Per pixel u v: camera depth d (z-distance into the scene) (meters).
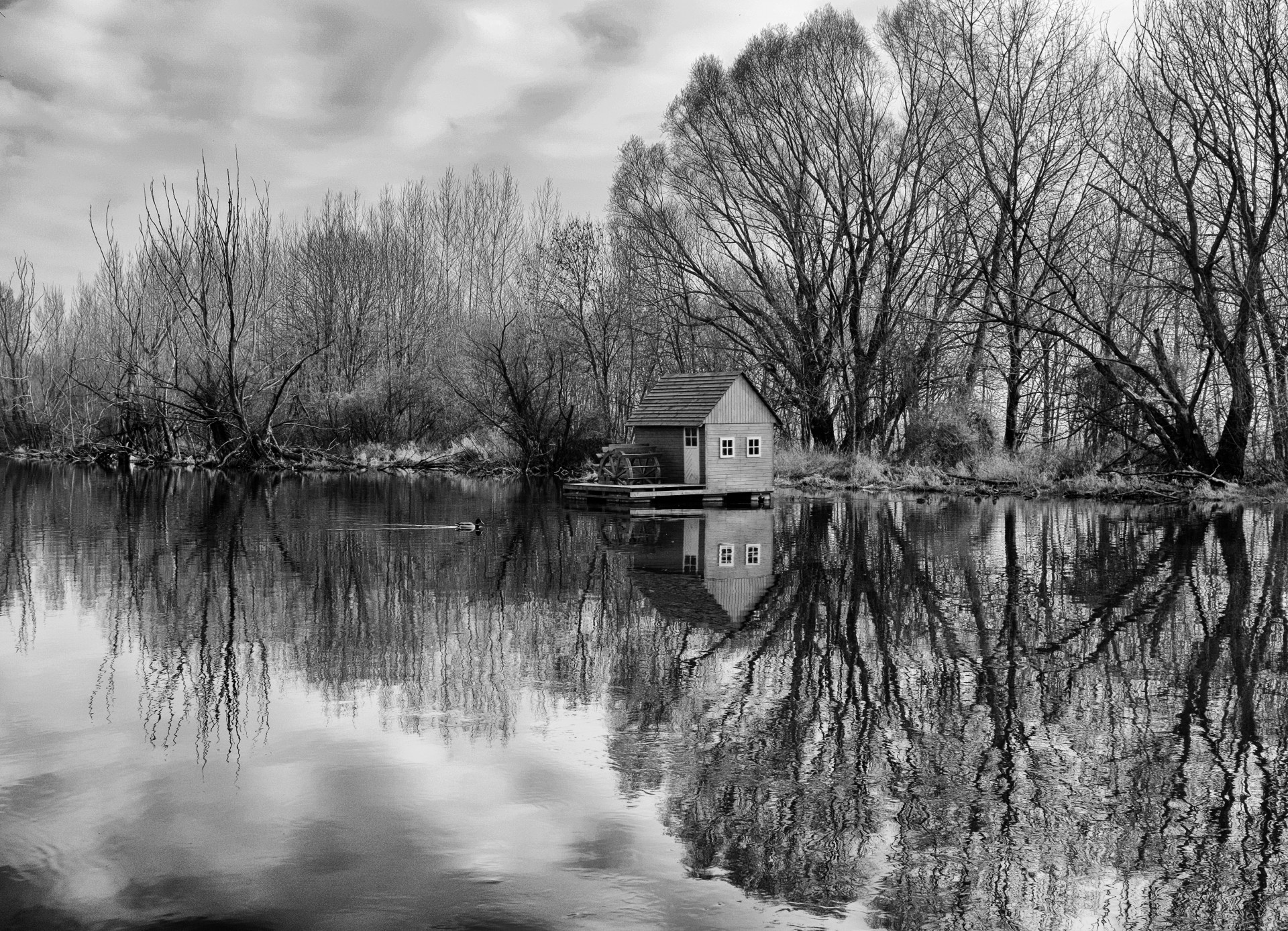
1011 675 11.34
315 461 53.09
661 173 48.47
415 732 9.43
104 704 10.25
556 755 8.85
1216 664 11.78
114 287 56.22
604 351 51.78
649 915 6.18
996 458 39.12
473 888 6.49
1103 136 38.25
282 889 6.48
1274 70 30.38
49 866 6.79
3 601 15.40
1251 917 6.20
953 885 6.58
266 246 54.25
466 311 75.62
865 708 10.12
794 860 6.90
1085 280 39.28
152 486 39.59
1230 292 30.77
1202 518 27.23
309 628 13.68
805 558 20.20
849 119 43.56
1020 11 40.31
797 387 46.75
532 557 20.44
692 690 10.76
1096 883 6.60
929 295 44.56
